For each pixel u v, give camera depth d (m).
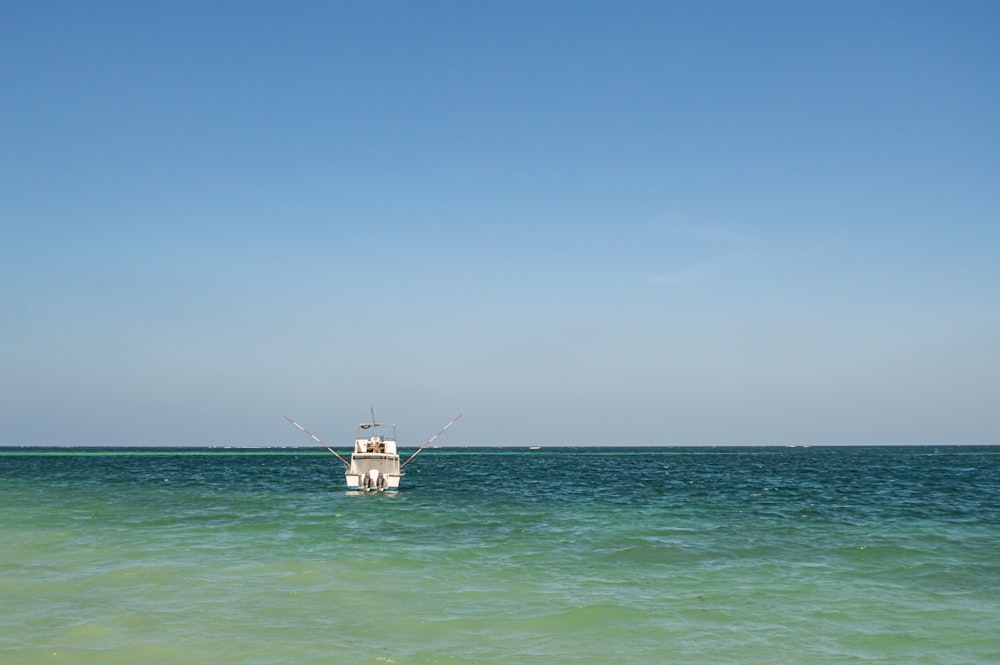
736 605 17.48
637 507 40.88
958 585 19.73
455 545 26.14
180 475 77.94
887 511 38.41
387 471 53.16
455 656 13.52
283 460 156.25
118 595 17.95
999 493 52.69
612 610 16.91
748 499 46.78
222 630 14.95
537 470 101.06
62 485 57.88
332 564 22.19
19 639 14.23
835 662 13.45
